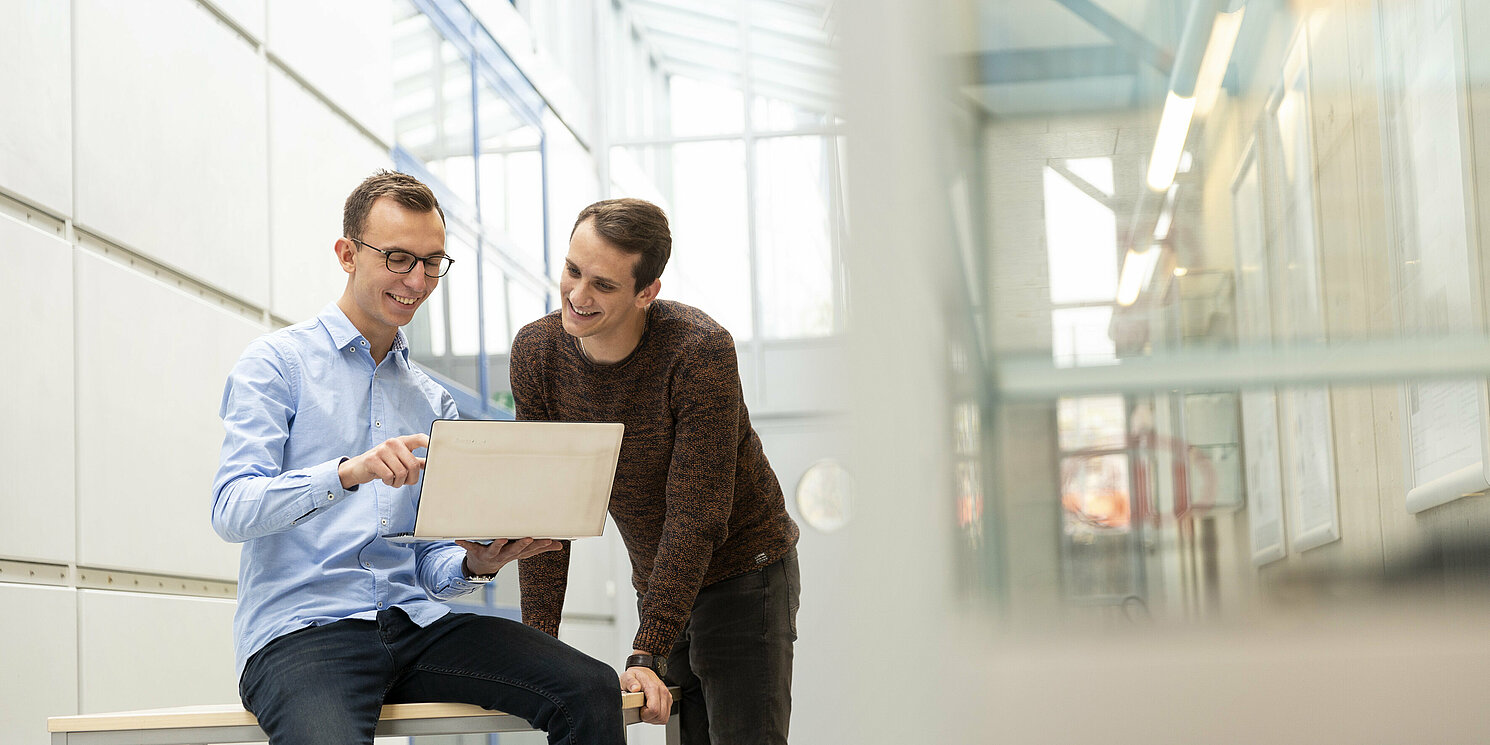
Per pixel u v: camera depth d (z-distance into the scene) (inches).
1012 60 51.8
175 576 130.6
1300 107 52.0
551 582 91.1
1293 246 51.6
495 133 273.6
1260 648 49.0
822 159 353.4
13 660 103.3
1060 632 49.4
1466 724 48.3
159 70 131.9
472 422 67.9
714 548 85.4
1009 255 51.2
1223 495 49.8
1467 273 50.4
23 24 110.0
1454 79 51.7
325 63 176.6
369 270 78.8
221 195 143.4
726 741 92.4
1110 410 50.5
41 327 110.1
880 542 50.6
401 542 79.0
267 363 77.0
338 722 66.6
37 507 108.0
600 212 81.0
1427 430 50.2
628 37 368.5
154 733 69.1
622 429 70.4
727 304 348.2
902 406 50.5
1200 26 52.4
